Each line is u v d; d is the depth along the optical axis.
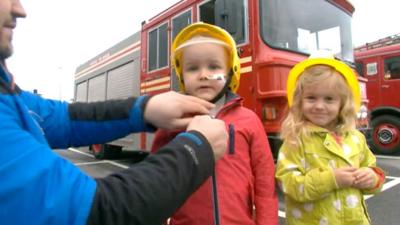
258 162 1.72
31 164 0.67
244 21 4.60
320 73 1.85
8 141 0.67
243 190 1.60
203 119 0.98
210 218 1.53
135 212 0.73
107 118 1.33
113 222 0.72
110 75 9.12
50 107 1.34
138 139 7.16
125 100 1.36
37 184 0.66
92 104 1.39
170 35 6.22
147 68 7.03
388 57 9.08
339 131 1.91
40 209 0.65
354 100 1.93
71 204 0.68
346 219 1.71
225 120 1.68
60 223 0.67
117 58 8.66
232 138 1.63
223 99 1.75
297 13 4.87
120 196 0.74
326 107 1.86
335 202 1.72
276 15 4.60
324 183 1.67
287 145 1.91
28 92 1.36
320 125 1.89
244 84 4.50
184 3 5.85
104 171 7.34
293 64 4.34
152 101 1.27
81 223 0.69
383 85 9.12
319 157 1.82
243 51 4.57
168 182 0.78
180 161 0.83
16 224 0.64
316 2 5.21
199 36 1.73
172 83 6.09
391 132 8.77
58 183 0.69
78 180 0.73
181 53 1.80
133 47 7.77
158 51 6.62
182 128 1.24
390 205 4.25
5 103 0.76
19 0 0.92
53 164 0.71
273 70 4.18
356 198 1.74
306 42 4.89
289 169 1.83
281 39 4.57
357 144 1.92
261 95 4.22
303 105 1.92
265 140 1.78
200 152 0.87
